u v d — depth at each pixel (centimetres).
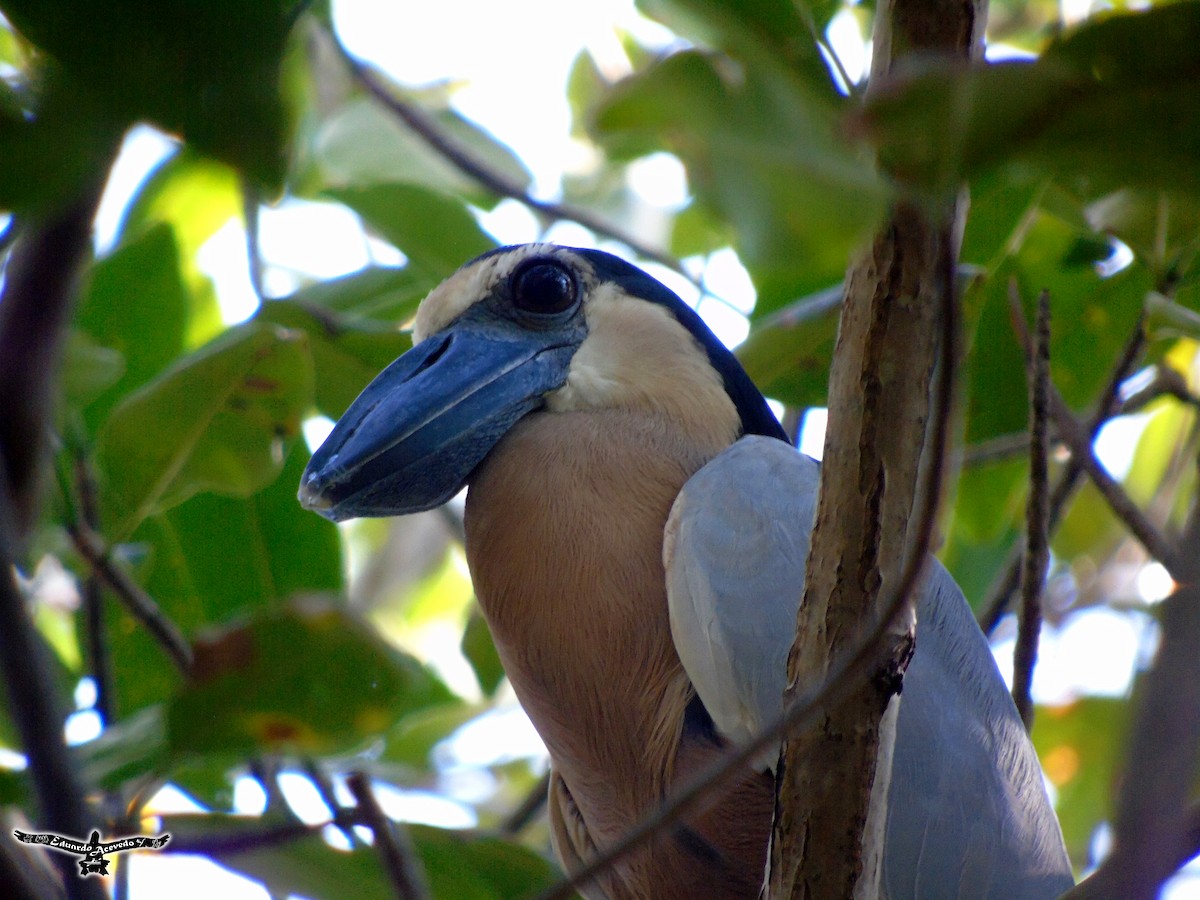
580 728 549
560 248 642
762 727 493
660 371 616
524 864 522
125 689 696
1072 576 908
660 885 538
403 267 754
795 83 222
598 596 545
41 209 211
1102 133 204
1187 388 697
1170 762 271
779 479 537
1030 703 528
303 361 571
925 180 210
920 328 333
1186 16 203
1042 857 517
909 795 501
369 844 439
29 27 194
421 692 391
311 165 801
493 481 585
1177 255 528
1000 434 692
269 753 336
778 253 202
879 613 342
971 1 292
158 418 567
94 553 544
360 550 1168
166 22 192
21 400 271
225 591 731
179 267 695
